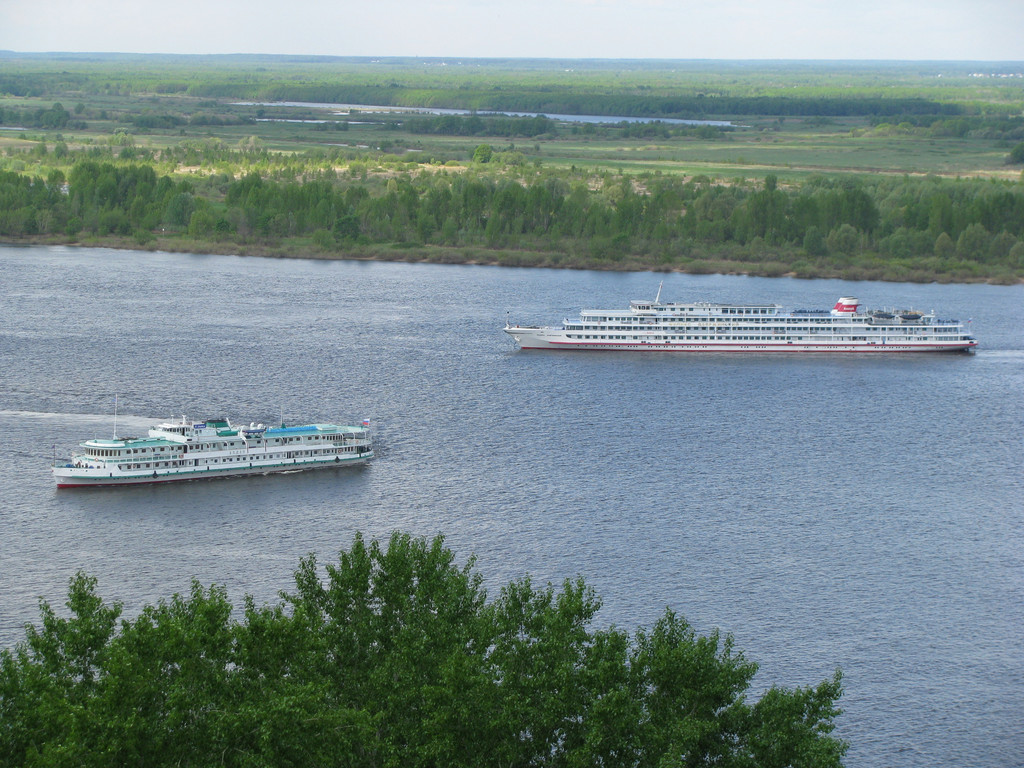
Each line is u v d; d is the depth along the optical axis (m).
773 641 183.75
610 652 138.12
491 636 139.50
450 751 123.81
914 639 185.62
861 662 178.88
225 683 125.56
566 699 131.38
